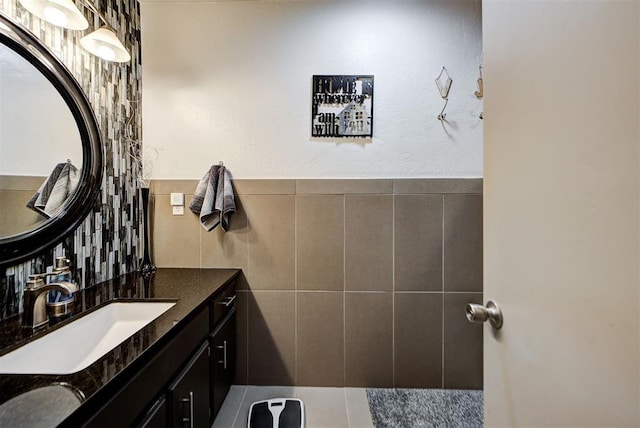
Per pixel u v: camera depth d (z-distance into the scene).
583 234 0.47
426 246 1.87
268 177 1.88
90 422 0.64
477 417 1.63
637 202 0.39
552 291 0.53
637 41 0.39
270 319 1.89
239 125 1.88
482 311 0.72
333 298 1.88
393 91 1.86
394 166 1.87
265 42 1.87
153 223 1.88
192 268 1.87
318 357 1.89
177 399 1.03
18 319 1.02
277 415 1.58
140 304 1.27
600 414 0.44
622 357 0.41
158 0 1.85
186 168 1.88
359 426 1.57
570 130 0.49
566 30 0.50
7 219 1.02
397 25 1.86
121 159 1.65
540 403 0.56
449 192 1.86
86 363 1.03
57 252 1.23
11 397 0.63
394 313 1.87
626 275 0.41
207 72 1.87
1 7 1.00
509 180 0.66
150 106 1.87
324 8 1.86
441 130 1.86
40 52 1.13
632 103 0.40
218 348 1.48
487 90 0.74
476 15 1.85
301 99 1.87
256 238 1.88
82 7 1.35
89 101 1.38
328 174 1.88
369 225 1.87
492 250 0.72
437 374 1.87
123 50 1.37
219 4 1.86
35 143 1.12
